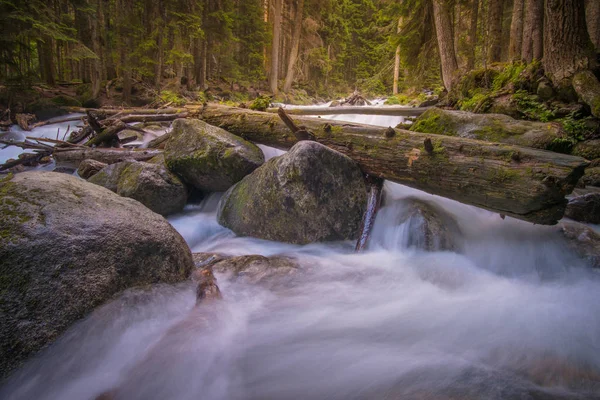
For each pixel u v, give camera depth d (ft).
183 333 7.66
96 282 8.21
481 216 15.47
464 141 12.87
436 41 49.62
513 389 6.74
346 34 122.72
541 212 10.73
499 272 12.62
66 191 9.62
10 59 51.31
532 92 25.46
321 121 17.75
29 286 7.32
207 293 9.50
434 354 7.98
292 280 11.43
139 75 76.28
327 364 7.63
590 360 7.68
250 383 7.00
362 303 10.33
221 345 7.90
